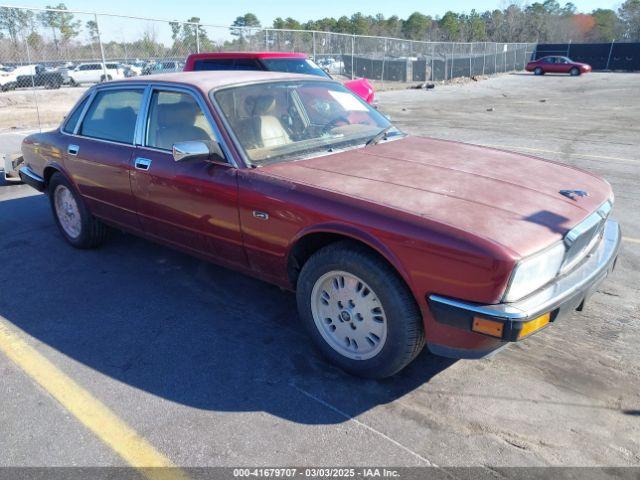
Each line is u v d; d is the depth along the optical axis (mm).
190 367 3244
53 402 2945
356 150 3779
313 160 3529
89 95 4789
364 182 3105
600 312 3803
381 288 2766
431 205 2785
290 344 3479
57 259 4988
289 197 3074
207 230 3668
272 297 4152
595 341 3428
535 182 3229
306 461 2480
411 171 3316
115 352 3424
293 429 2689
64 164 4887
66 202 5172
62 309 4008
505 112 16719
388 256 2678
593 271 2891
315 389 3008
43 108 17375
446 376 3096
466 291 2512
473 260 2449
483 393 2936
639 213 6023
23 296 4234
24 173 5590
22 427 2752
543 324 2578
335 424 2721
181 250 4148
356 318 2996
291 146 3633
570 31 85438
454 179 3186
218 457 2516
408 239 2611
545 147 10258
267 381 3092
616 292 4117
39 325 3777
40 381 3137
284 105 3895
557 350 3330
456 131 12555
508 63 45531
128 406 2895
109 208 4562
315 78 4406
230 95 3703
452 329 2609
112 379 3141
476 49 38938
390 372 2951
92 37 14367
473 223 2602
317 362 3270
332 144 3801
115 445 2607
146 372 3201
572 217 2838
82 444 2623
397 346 2805
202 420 2771
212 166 3520
